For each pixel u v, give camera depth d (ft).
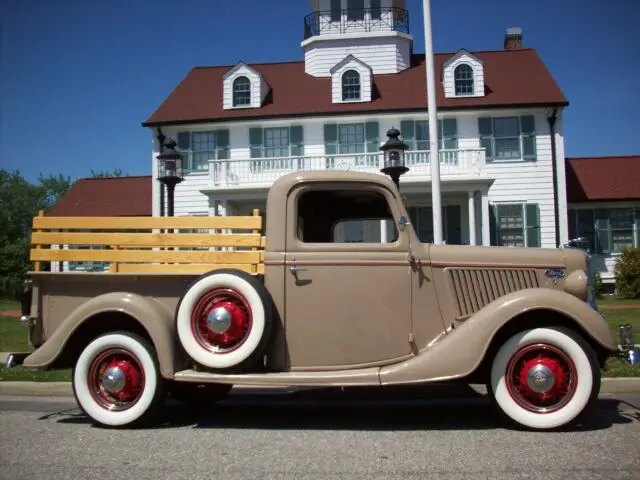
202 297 16.01
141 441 15.39
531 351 15.38
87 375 16.76
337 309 16.26
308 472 12.60
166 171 35.73
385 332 16.24
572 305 15.11
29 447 14.93
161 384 16.43
